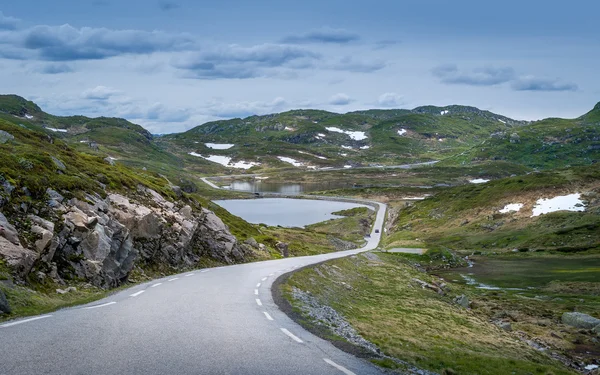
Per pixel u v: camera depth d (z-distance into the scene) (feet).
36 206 89.66
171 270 123.24
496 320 155.63
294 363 37.45
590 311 170.60
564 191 554.05
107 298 69.00
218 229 176.14
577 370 101.40
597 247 369.71
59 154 152.46
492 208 558.56
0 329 42.98
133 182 152.87
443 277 280.92
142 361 34.58
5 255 67.87
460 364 66.33
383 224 622.13
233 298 75.77
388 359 43.52
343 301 124.26
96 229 94.27
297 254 274.36
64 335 41.37
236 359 37.24
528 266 315.58
